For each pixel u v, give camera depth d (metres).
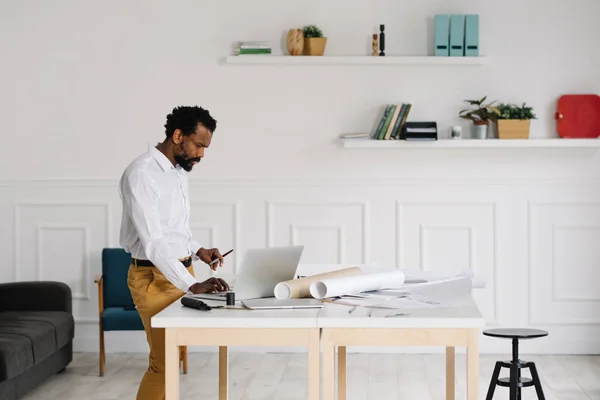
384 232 7.28
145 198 4.12
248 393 6.02
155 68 7.31
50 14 7.31
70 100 7.34
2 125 7.36
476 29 7.09
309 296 3.99
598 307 7.26
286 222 7.32
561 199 7.21
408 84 7.25
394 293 4.04
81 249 7.39
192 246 4.63
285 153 7.31
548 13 7.20
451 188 7.25
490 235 7.26
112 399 5.91
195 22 7.28
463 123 7.26
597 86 7.20
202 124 4.23
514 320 7.28
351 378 6.46
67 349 6.66
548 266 7.26
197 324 3.47
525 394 5.96
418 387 6.18
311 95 7.28
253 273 3.89
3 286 6.71
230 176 7.32
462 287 4.12
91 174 7.36
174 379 3.49
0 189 7.39
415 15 7.22
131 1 7.29
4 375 5.20
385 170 7.27
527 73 7.21
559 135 7.17
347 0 7.24
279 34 7.27
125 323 6.49
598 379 6.39
